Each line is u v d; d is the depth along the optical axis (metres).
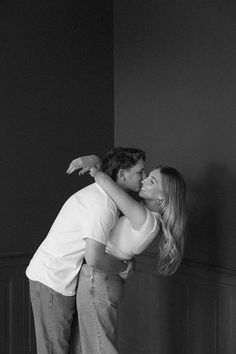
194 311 3.50
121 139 4.24
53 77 3.99
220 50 3.30
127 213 2.55
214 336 3.34
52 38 3.98
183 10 3.59
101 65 4.23
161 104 3.80
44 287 2.68
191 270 3.50
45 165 3.97
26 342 3.89
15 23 3.81
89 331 2.67
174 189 2.73
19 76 3.84
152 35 3.87
